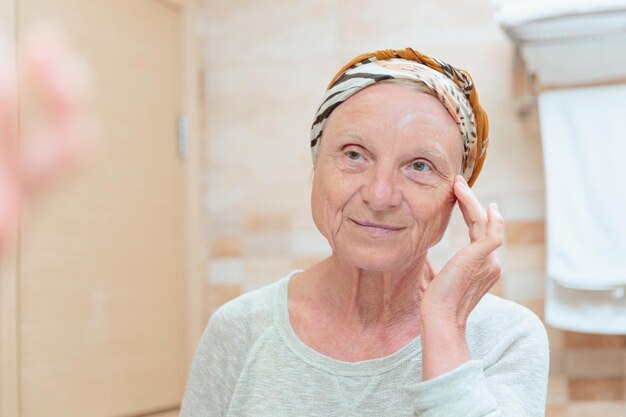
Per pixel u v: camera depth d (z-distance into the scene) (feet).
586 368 6.68
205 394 3.01
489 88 7.02
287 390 2.77
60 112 0.53
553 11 5.92
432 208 2.63
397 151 2.57
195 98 7.62
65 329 5.81
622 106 6.30
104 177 6.23
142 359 6.72
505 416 2.50
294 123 7.60
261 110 7.70
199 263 7.59
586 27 6.05
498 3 6.14
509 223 6.90
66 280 5.82
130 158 6.61
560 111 6.44
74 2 5.93
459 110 2.67
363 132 2.58
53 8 5.71
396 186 2.59
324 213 2.70
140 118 6.77
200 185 7.70
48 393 5.63
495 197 6.95
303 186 7.55
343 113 2.65
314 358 2.79
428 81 2.59
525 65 6.93
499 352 2.74
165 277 7.10
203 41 7.88
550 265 6.36
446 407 2.35
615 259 6.21
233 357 2.96
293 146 7.59
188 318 7.38
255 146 7.70
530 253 6.84
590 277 6.21
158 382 6.93
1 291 5.20
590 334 6.68
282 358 2.83
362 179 2.60
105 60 6.29
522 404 2.61
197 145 7.64
